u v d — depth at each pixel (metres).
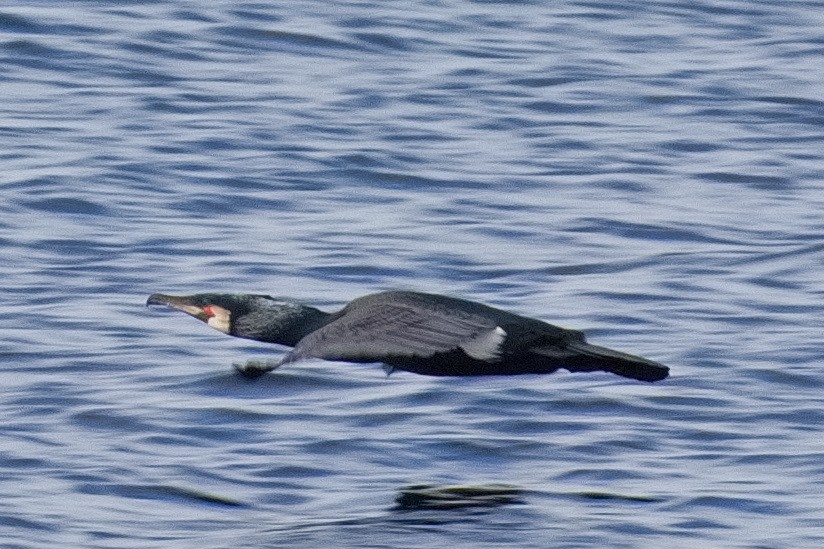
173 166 19.50
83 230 17.50
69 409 13.06
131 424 12.82
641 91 23.11
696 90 23.27
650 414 13.12
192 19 24.88
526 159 20.42
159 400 13.27
